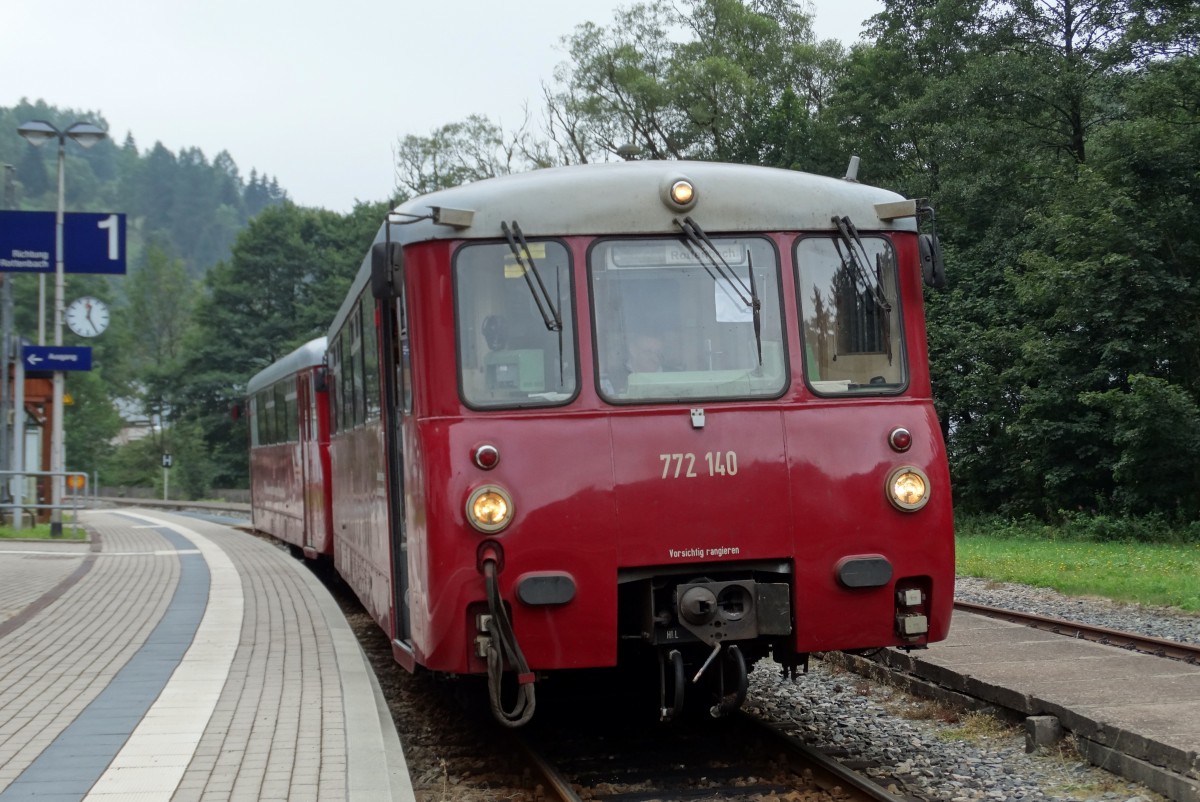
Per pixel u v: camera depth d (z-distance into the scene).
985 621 12.81
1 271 26.88
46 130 26.56
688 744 8.34
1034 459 31.73
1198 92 28.84
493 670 7.00
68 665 10.12
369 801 5.91
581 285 7.46
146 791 6.11
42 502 32.47
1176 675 9.30
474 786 7.52
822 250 7.75
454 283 7.41
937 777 7.44
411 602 7.86
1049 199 33.31
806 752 7.57
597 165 7.94
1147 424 27.27
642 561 7.19
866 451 7.47
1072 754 7.78
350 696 8.67
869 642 7.42
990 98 34.91
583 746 8.38
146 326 99.81
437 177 52.59
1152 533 28.33
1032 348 30.39
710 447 7.32
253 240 78.81
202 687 9.05
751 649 7.98
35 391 32.06
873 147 40.75
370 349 10.10
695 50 48.12
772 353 7.55
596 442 7.26
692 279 7.57
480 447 7.17
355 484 11.83
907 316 7.82
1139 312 28.75
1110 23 34.31
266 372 26.14
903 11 40.72
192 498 77.56
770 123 42.16
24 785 6.23
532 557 7.12
